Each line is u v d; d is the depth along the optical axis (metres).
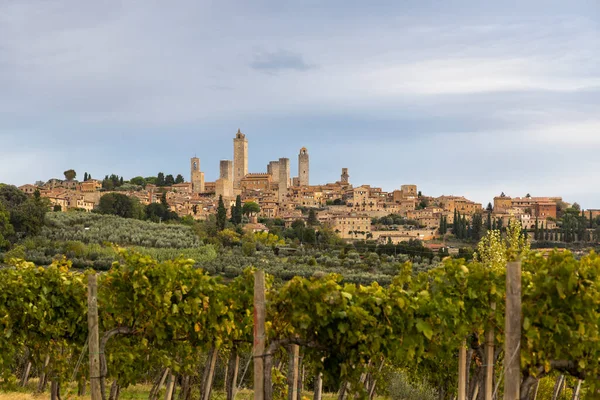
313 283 14.27
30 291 17.38
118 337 17.22
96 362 14.91
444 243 169.25
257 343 13.07
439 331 14.80
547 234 173.62
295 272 76.62
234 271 78.19
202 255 90.25
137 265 16.03
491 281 14.27
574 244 164.88
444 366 23.03
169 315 16.16
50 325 17.86
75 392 24.22
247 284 16.08
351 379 14.88
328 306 14.15
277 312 14.45
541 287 12.77
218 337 16.44
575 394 21.38
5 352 17.97
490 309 14.44
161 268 15.91
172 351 17.62
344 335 14.58
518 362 11.37
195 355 19.53
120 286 16.23
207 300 16.19
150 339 17.25
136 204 158.25
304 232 151.38
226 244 117.00
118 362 17.41
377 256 110.25
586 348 12.94
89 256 80.12
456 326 14.67
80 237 99.56
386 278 76.75
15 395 22.28
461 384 15.34
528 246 26.56
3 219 87.88
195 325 16.34
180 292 16.00
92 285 14.92
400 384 26.75
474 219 182.50
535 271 14.69
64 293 17.56
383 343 14.75
